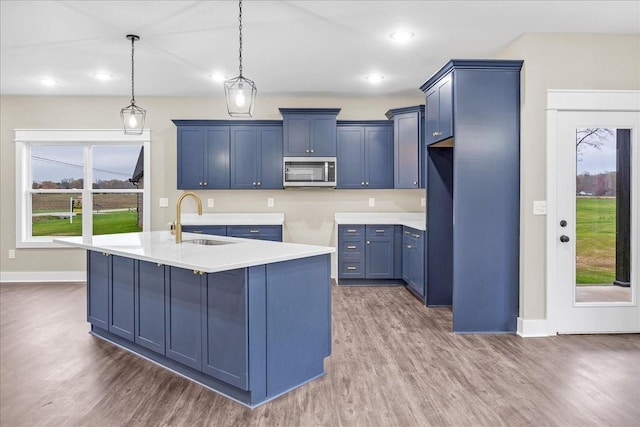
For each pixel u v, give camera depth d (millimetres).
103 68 4230
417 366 2697
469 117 3324
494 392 2328
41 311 4008
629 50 3344
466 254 3367
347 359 2820
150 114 5418
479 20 3098
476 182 3348
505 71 3332
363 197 5590
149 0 2783
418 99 5512
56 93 5219
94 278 3219
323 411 2125
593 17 3045
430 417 2064
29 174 5492
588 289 3355
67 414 2092
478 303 3379
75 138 5379
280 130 5238
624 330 3361
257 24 3180
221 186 5223
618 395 2291
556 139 3299
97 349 3018
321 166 5137
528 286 3307
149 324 2705
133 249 2631
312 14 3006
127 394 2316
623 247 3357
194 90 5074
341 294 4758
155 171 5453
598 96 3301
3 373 2594
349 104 5527
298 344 2410
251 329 2148
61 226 5512
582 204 3336
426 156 4129
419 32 3334
